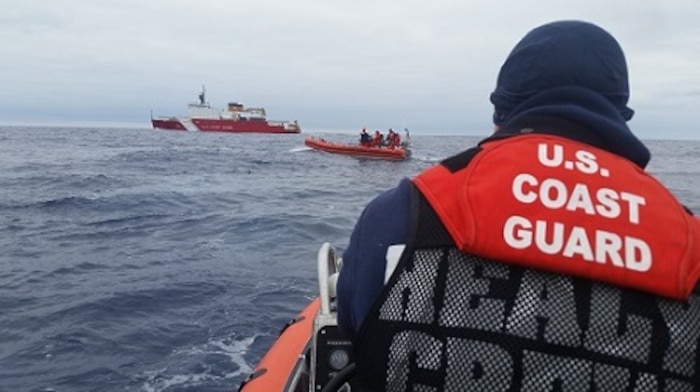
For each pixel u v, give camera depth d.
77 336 6.05
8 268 8.81
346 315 1.16
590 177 1.02
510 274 0.98
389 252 1.08
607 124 1.09
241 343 5.92
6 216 13.64
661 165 43.56
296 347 3.21
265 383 2.92
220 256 9.59
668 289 0.94
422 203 1.09
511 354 0.95
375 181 24.75
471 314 0.98
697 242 0.99
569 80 1.14
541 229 0.97
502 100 1.22
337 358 2.02
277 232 11.77
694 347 0.94
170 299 7.22
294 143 65.19
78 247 10.33
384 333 1.04
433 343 0.99
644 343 0.93
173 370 5.30
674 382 0.93
